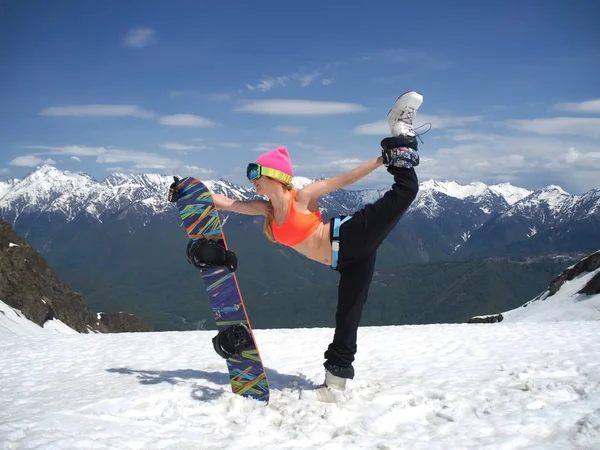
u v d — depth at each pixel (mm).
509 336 9742
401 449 3945
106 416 4777
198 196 5406
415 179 4965
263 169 4945
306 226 5105
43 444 3875
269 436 4332
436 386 5867
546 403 5004
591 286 42375
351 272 5258
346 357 5410
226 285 5297
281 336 10875
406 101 4879
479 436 4188
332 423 4582
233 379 5367
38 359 8844
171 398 5395
